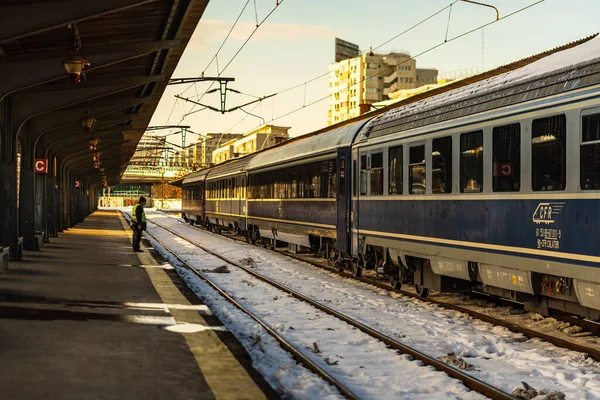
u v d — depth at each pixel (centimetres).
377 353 921
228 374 674
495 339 982
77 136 3036
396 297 1434
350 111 13800
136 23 1428
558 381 768
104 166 5647
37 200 2503
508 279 1019
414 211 1314
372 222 1526
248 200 2955
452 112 1177
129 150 4753
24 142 2150
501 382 766
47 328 899
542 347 936
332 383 743
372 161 1526
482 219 1074
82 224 4791
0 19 1121
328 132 1980
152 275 1630
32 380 629
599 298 823
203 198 4444
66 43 1534
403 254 1377
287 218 2295
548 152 909
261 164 2708
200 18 1452
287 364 843
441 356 876
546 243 913
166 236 3781
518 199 977
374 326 1114
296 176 2188
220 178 3762
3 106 1719
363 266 1648
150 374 666
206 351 781
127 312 1064
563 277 910
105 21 1386
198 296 1404
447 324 1120
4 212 1733
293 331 1077
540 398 680
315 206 1970
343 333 1061
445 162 1191
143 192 17025
